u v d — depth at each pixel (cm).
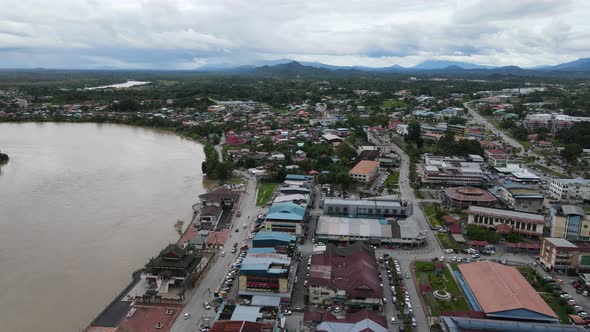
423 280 13450
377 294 11825
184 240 16450
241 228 17600
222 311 11112
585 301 12419
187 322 11212
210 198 19912
